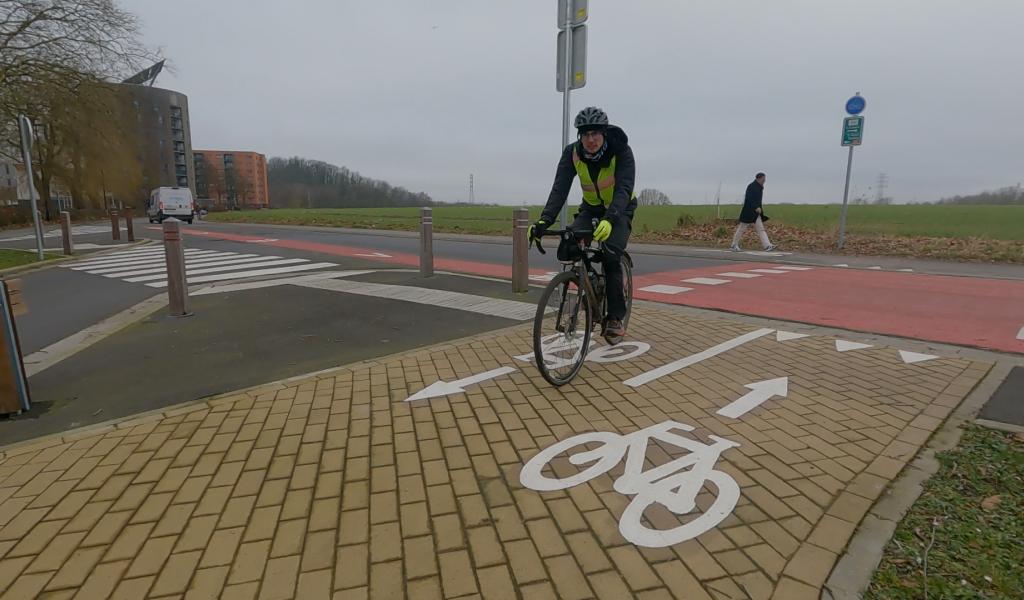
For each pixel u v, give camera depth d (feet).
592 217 14.71
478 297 24.29
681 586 6.60
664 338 17.69
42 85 62.59
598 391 12.95
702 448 10.03
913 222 78.54
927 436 10.42
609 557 7.13
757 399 12.38
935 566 6.84
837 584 6.57
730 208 129.18
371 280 29.22
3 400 12.17
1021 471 9.04
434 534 7.66
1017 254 40.40
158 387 13.83
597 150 13.12
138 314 22.09
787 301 24.23
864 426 10.91
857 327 19.25
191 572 7.01
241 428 11.14
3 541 7.73
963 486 8.66
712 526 7.75
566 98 27.14
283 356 16.14
